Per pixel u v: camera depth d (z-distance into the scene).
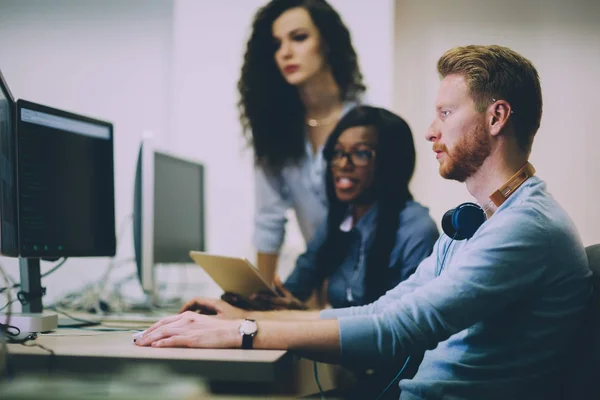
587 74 3.79
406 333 1.46
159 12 4.04
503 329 1.51
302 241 3.52
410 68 3.87
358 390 2.04
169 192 2.97
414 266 2.31
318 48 3.52
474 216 1.59
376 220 2.40
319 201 3.49
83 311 2.81
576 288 1.50
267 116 3.57
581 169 3.79
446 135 1.60
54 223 1.94
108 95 4.06
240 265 1.96
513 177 1.55
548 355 1.49
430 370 1.58
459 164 1.59
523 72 1.57
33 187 1.85
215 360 1.31
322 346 1.47
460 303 1.45
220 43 3.65
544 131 3.80
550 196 1.55
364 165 2.44
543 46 3.81
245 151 3.61
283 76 3.55
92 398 0.94
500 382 1.49
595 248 1.61
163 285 3.54
